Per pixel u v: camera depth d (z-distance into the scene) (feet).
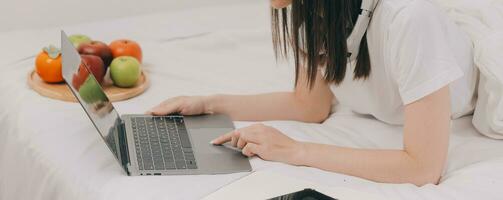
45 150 4.25
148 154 4.03
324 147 4.03
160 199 3.52
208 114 4.78
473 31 4.60
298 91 4.88
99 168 3.93
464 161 4.16
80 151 4.14
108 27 6.56
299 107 4.88
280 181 3.51
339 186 3.59
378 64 4.19
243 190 3.40
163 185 3.66
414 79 3.75
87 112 3.65
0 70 5.40
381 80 4.30
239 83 5.44
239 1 8.24
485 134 4.50
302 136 4.46
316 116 4.92
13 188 4.63
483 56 4.43
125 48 5.40
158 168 3.85
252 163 4.01
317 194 3.31
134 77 5.13
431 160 3.79
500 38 4.46
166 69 5.65
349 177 3.87
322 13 3.81
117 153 3.85
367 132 4.60
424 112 3.76
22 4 7.06
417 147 3.80
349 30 3.98
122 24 6.66
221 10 7.22
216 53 6.12
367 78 4.33
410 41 3.72
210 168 3.89
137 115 4.66
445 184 3.83
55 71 5.00
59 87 5.05
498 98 4.36
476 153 4.25
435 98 3.75
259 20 6.92
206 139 4.32
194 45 6.18
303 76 4.75
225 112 4.81
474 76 4.55
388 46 3.88
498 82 4.33
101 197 3.66
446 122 3.80
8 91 5.09
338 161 3.92
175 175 3.79
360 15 3.90
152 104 4.96
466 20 4.70
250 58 6.02
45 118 4.59
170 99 4.80
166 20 6.81
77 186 3.84
